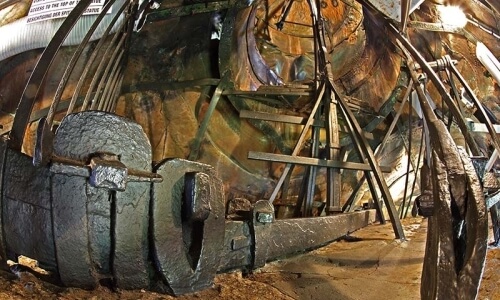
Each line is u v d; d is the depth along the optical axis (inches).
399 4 149.1
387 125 206.4
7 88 161.6
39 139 62.4
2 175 73.7
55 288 71.3
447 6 186.7
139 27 170.4
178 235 77.2
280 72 235.0
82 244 68.7
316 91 186.2
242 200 106.3
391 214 142.3
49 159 64.2
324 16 235.8
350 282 95.8
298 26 245.8
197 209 76.2
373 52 214.4
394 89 199.9
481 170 80.0
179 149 169.8
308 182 175.5
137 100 166.1
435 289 63.4
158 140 167.2
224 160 179.3
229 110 182.4
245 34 193.8
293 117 178.5
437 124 80.7
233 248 92.3
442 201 68.1
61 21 153.7
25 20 158.1
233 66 182.4
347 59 226.5
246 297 82.4
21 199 71.8
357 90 218.1
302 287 92.0
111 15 154.2
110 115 69.8
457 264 65.9
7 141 74.8
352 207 185.3
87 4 93.3
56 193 67.8
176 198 77.0
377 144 201.2
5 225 74.0
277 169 189.0
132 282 74.2
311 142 184.1
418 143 206.5
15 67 162.2
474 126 176.2
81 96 155.9
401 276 100.3
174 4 172.9
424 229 153.1
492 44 185.6
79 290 70.8
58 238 67.8
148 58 170.4
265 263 101.9
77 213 68.1
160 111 168.4
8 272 74.5
